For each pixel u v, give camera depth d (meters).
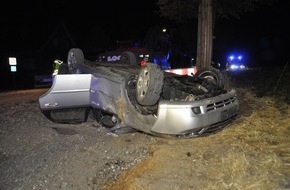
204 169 4.37
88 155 5.34
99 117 6.82
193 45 28.34
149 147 5.49
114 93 5.89
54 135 6.45
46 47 39.34
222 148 4.96
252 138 5.37
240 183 3.90
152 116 5.26
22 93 13.39
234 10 11.34
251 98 8.50
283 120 6.27
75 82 6.50
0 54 37.62
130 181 4.31
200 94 5.81
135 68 7.11
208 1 9.49
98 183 4.55
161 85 5.12
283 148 4.91
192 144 5.32
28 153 5.70
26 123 7.29
